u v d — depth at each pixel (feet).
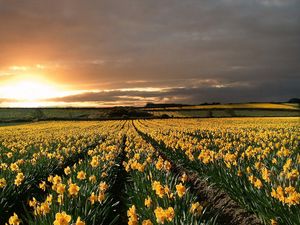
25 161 48.01
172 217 19.63
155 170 36.32
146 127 169.37
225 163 36.24
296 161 34.14
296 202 21.90
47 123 271.90
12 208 32.96
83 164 42.65
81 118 342.85
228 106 423.23
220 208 32.24
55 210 23.59
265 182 28.37
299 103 451.94
